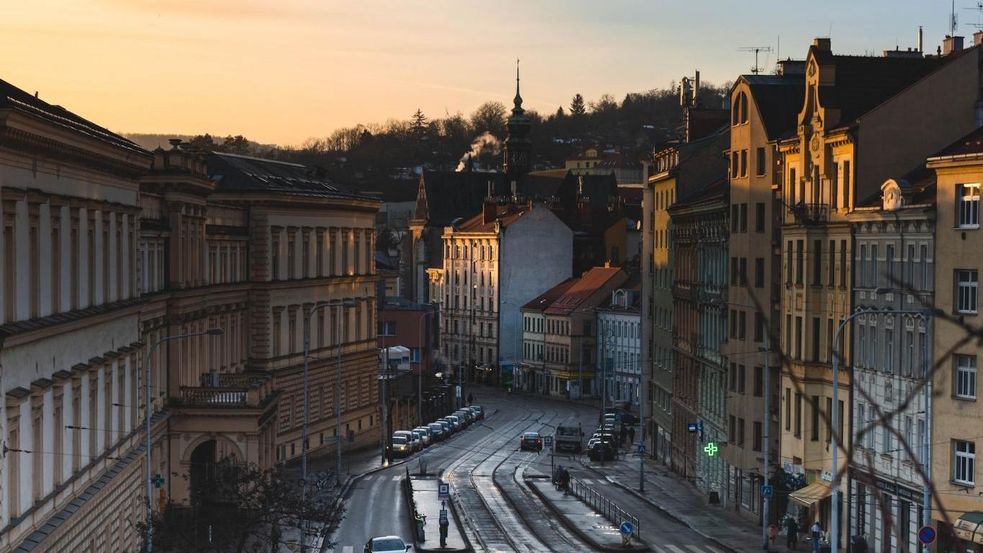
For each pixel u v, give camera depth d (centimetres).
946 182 6956
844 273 8119
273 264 12094
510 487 11425
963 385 6838
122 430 6850
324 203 13138
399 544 7362
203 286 9944
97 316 6156
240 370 11519
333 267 13638
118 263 6906
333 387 13412
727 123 13788
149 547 6438
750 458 9450
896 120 8044
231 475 7006
